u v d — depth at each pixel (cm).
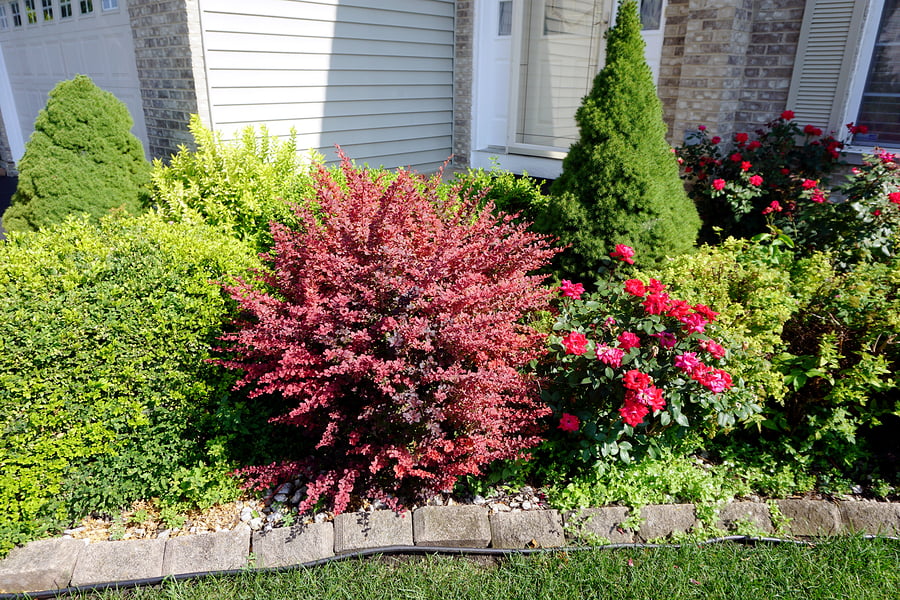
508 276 292
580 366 259
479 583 225
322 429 267
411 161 684
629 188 363
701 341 248
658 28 544
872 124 454
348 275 256
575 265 379
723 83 469
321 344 255
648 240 367
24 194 428
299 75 545
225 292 287
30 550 231
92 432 249
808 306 292
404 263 249
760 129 494
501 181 480
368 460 261
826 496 270
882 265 311
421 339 244
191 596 220
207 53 475
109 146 435
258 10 500
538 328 310
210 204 391
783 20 461
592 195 377
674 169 385
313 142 577
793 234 403
